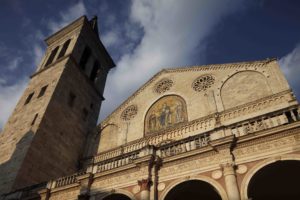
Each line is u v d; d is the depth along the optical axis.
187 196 18.95
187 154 16.91
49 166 26.30
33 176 24.50
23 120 29.50
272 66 24.00
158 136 25.64
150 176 17.20
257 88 23.50
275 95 21.59
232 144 15.73
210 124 23.27
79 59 36.59
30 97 33.22
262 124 16.30
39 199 21.53
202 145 17.36
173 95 28.77
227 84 25.73
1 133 30.09
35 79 35.59
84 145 31.39
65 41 39.00
